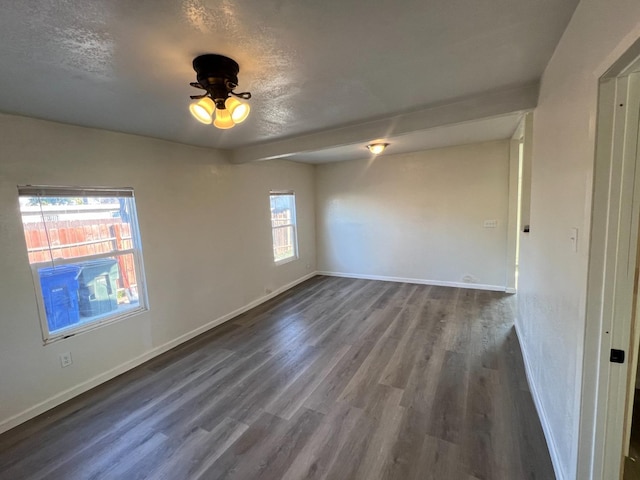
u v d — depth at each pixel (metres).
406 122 2.73
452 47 1.60
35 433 2.13
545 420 1.94
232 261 4.18
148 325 3.13
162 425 2.16
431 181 5.13
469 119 2.45
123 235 2.96
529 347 2.59
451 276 5.18
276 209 5.22
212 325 3.88
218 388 2.58
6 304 2.19
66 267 2.55
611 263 1.15
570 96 1.43
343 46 1.53
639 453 1.71
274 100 2.26
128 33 1.31
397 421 2.11
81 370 2.60
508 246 4.72
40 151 2.34
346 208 5.95
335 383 2.58
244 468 1.78
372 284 5.52
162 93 1.97
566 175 1.51
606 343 1.19
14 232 2.22
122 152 2.88
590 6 1.17
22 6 1.09
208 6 1.16
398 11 1.26
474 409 2.20
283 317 4.13
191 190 3.58
